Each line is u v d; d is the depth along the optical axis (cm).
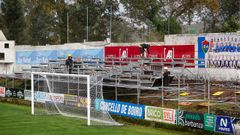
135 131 2011
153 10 5703
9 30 6756
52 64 3400
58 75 2527
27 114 2542
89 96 2138
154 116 2230
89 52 3662
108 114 2330
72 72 3105
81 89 2445
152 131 2056
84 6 6212
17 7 6781
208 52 2770
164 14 5850
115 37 6094
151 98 2691
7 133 1888
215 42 2741
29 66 4331
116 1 6228
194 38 2872
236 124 1792
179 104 2355
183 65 2633
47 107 2711
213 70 2728
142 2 5734
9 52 4541
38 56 4216
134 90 2959
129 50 3269
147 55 3078
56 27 7238
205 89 2414
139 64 2750
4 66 4562
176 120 2100
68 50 3878
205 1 5081
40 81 3022
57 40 7119
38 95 2903
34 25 7412
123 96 2936
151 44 3247
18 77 3656
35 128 2009
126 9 6181
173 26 5075
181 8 5622
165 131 2083
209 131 1953
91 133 1894
